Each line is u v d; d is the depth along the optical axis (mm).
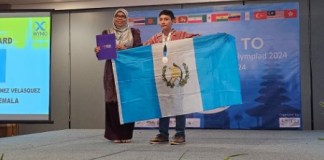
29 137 4695
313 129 6172
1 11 4641
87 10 6984
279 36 6293
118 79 3672
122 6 6816
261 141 3965
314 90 6227
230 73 3568
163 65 3627
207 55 3588
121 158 2709
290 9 6270
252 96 6316
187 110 3551
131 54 3682
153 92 3627
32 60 4633
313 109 6211
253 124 6297
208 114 6375
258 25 6344
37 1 7051
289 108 6227
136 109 3631
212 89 3549
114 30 3795
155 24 6633
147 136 4707
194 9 6516
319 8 6258
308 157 2713
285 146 3453
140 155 2850
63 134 5176
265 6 6332
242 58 6363
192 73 3580
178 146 3449
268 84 6297
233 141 3971
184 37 3676
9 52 4629
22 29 4652
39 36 4645
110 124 3834
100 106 6855
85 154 2961
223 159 2605
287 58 6258
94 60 6922
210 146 3438
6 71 4609
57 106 6992
